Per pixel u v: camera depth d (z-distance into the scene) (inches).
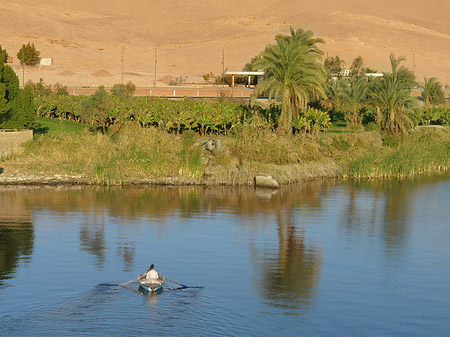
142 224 2097.7
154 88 7470.5
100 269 1563.7
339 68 7042.3
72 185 2871.6
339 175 3316.9
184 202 2506.2
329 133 3998.5
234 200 2573.8
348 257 1724.9
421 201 2630.4
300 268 1608.0
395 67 4173.2
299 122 3841.0
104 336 1097.4
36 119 4448.8
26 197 2554.1
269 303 1328.7
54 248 1768.0
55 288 1393.9
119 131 3806.6
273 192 2802.7
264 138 3380.9
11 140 3238.2
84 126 4360.2
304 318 1248.8
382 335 1179.3
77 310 1236.5
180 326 1161.4
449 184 3132.4
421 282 1504.7
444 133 4325.8
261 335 1151.0
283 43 3710.6
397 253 1776.6
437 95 6702.8
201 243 1856.5
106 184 2903.5
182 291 1391.5
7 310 1235.2
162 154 3134.8
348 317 1264.8
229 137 3754.9
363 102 4931.1
